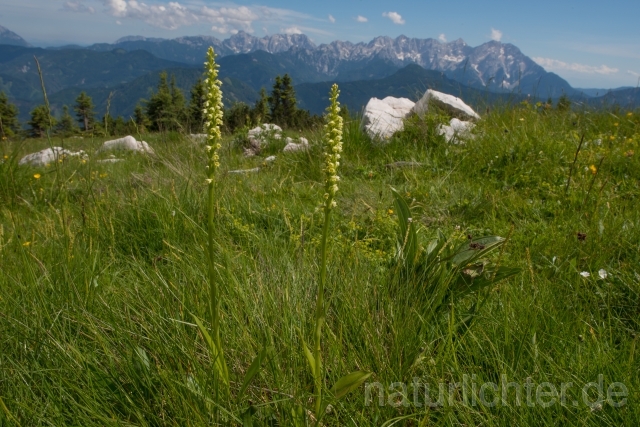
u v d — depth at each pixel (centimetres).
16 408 189
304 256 309
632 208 434
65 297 273
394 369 211
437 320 244
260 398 197
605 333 237
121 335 226
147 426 183
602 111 861
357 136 775
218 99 156
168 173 608
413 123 799
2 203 570
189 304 251
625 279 294
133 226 428
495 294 267
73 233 389
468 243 269
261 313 241
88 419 178
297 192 561
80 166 720
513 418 181
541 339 228
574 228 388
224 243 370
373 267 321
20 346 223
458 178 606
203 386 192
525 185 563
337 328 244
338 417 192
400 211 287
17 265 329
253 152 938
